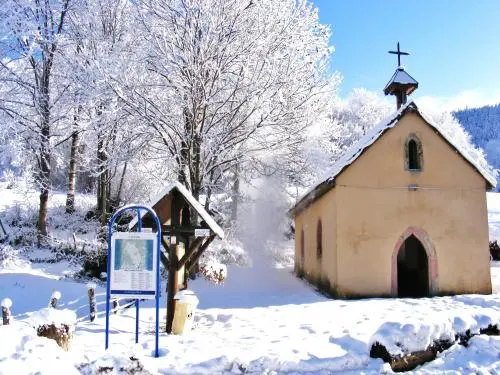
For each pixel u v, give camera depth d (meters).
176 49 15.10
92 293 9.42
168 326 8.51
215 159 16.52
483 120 138.25
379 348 6.29
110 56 14.83
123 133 16.47
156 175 18.89
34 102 18.19
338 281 12.80
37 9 18.09
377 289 12.96
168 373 5.89
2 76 17.94
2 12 16.89
